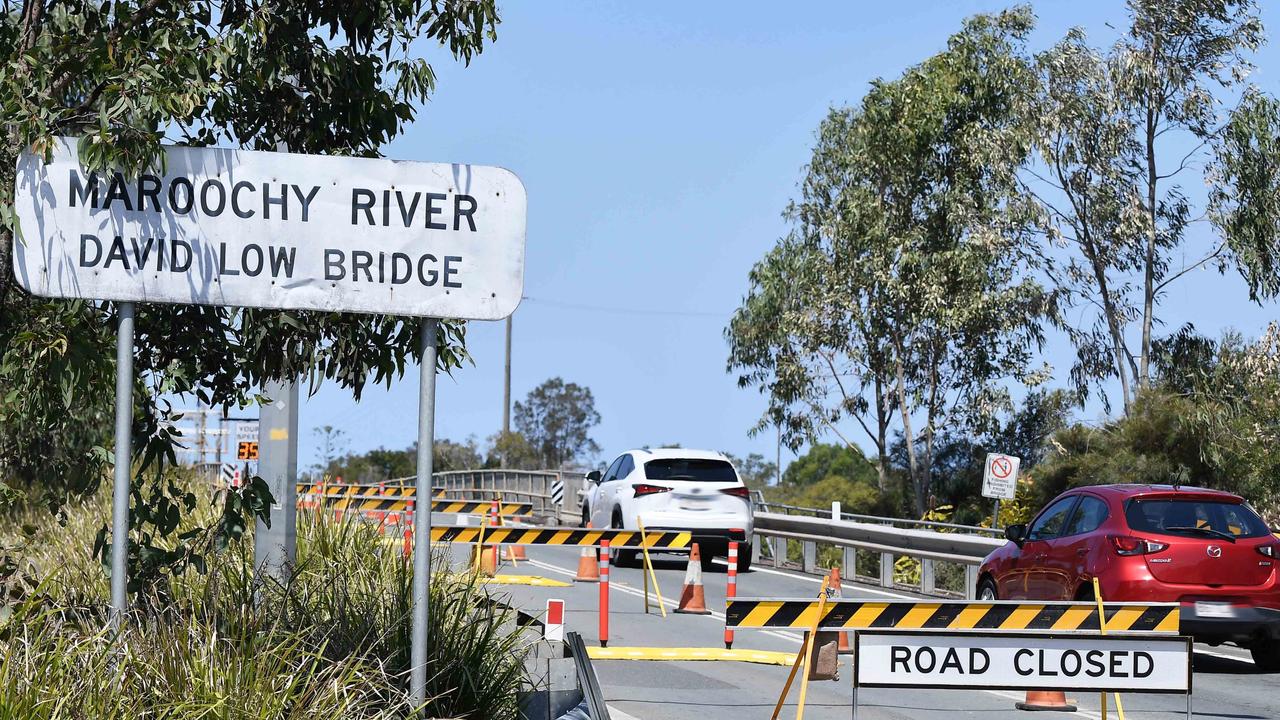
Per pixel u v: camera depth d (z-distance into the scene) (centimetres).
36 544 1964
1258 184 5931
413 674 1247
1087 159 6266
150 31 1320
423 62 1430
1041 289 6644
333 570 1628
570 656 1717
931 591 3825
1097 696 2161
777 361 7625
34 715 1016
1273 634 2344
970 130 7038
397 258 1254
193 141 1379
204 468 3656
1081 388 6594
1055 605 1614
